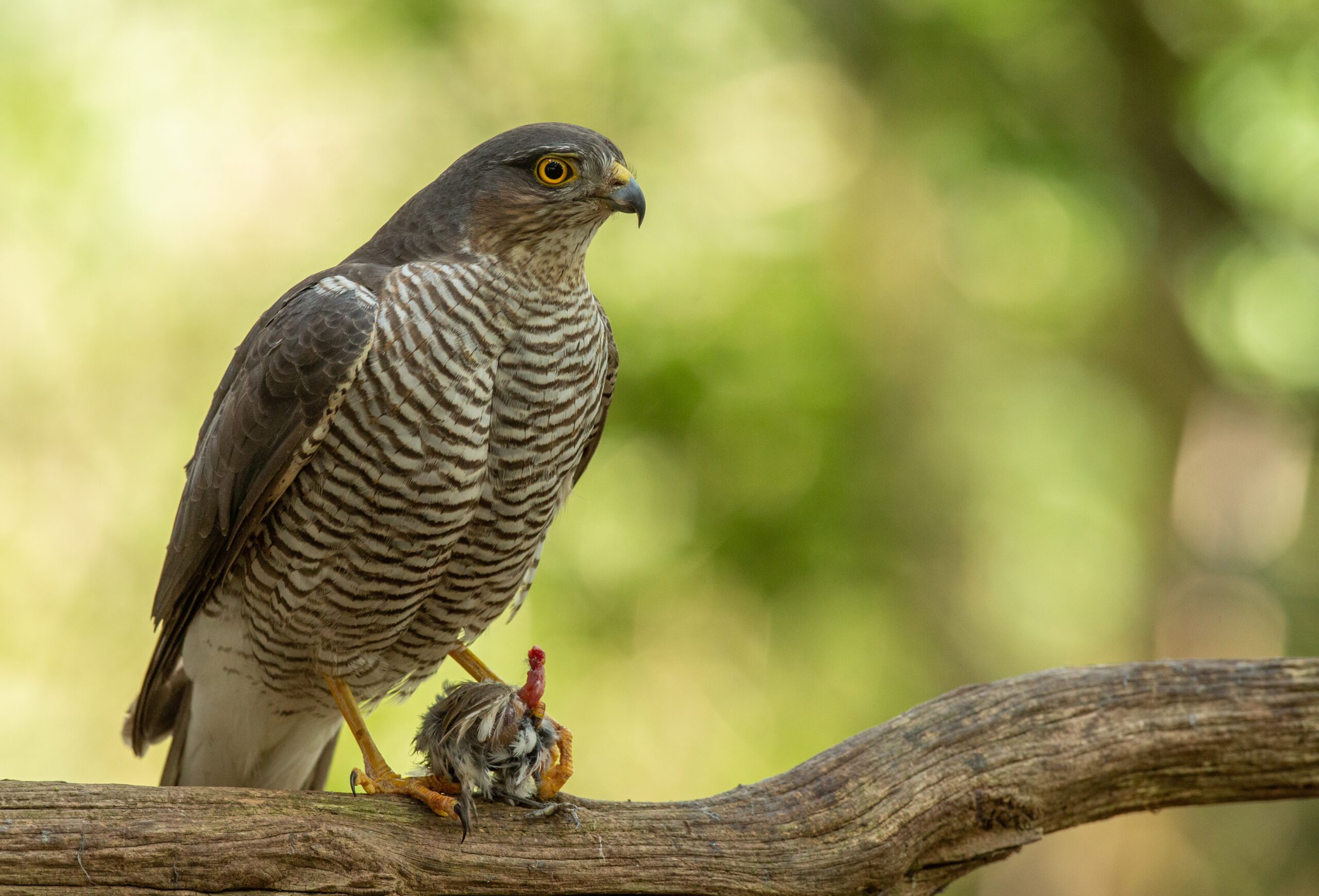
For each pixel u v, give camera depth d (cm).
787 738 1356
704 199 1445
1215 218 1457
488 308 558
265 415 557
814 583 1398
